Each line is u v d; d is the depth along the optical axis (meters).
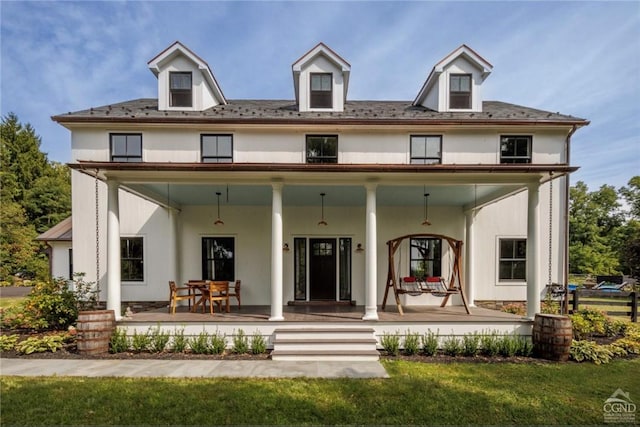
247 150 9.80
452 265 10.79
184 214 10.73
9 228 25.06
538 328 6.92
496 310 9.73
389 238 10.86
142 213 10.60
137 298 10.49
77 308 8.88
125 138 9.82
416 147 9.92
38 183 30.58
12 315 9.09
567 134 9.94
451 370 6.02
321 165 7.16
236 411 4.36
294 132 9.83
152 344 7.13
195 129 9.77
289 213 10.80
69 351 7.05
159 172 7.29
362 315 8.30
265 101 12.90
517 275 10.78
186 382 5.31
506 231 10.80
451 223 10.88
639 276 22.20
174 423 4.07
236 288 9.74
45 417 4.17
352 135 9.86
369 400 4.73
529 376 5.75
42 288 8.80
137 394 4.82
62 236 11.49
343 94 10.79
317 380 5.46
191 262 10.70
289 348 6.98
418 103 11.87
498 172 7.20
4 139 31.75
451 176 7.58
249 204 10.75
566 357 6.64
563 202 10.62
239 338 7.10
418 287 9.03
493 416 4.34
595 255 30.25
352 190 8.77
